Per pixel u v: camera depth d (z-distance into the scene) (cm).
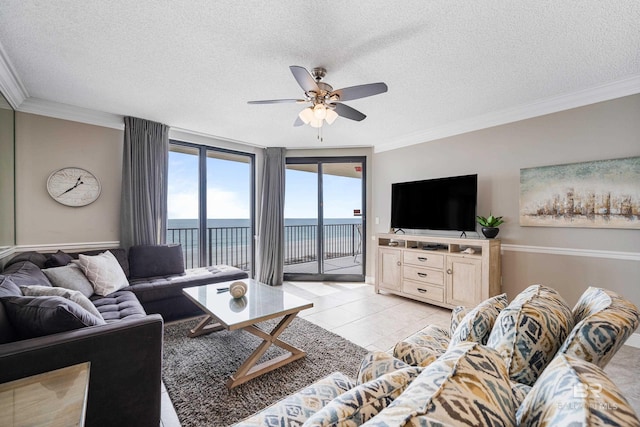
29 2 161
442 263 348
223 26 182
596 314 98
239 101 300
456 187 359
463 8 165
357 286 468
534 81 255
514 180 323
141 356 154
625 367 218
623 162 256
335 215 518
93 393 142
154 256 340
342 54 212
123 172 346
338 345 255
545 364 99
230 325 193
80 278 255
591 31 185
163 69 236
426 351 134
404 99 295
